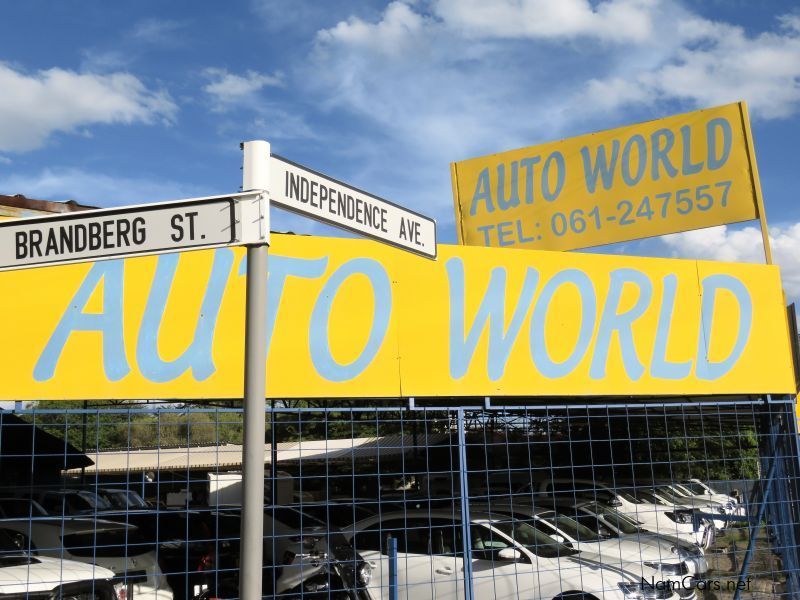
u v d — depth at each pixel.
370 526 7.98
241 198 3.27
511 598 7.45
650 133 9.93
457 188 10.88
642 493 11.66
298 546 7.77
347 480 14.45
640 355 7.53
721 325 7.93
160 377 5.78
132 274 5.78
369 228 3.89
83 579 6.86
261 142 3.30
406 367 6.59
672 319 7.71
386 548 7.81
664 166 9.81
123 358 5.70
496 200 10.67
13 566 6.80
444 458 12.55
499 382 6.92
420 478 12.41
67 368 5.55
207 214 3.32
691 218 9.60
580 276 7.37
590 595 7.37
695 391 7.73
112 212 3.47
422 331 6.68
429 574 7.59
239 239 3.25
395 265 6.66
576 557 7.75
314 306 6.33
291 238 6.31
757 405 8.42
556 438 12.00
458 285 6.87
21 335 5.48
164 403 7.82
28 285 5.53
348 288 6.46
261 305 3.18
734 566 8.65
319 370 6.29
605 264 7.49
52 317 5.56
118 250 3.44
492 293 6.99
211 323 5.96
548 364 7.14
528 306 7.12
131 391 5.70
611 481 11.87
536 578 7.49
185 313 5.89
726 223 9.40
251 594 2.96
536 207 10.45
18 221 3.58
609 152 10.13
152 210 3.41
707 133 9.61
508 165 10.64
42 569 6.82
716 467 12.50
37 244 3.55
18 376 5.44
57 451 9.73
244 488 3.04
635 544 8.89
